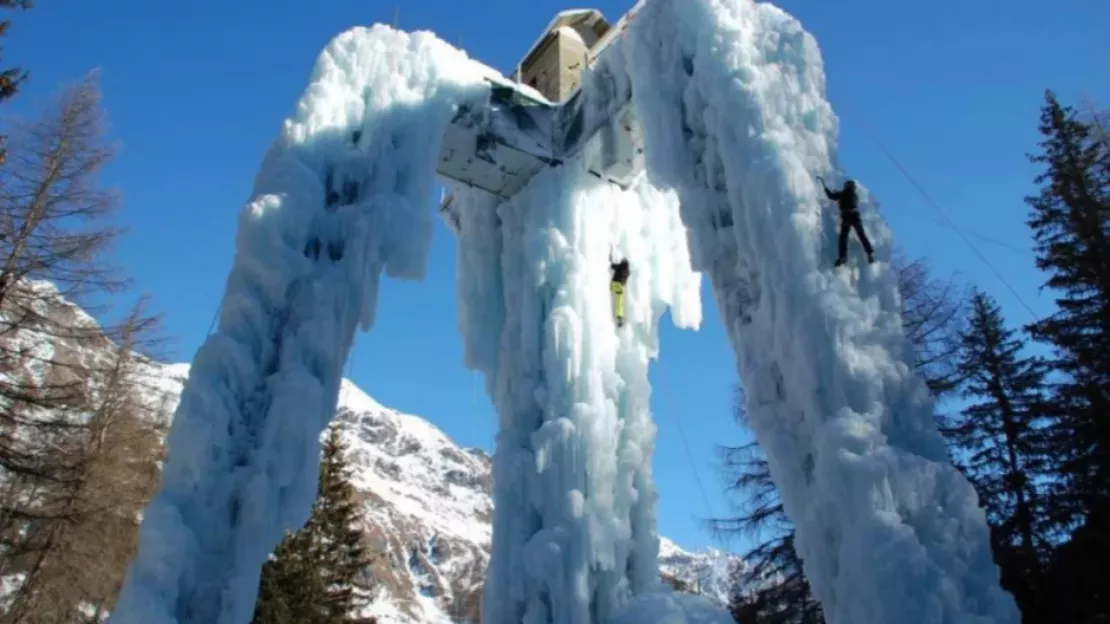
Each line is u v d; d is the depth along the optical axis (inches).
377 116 526.0
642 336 637.3
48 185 821.2
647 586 558.3
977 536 363.3
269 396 422.3
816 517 388.5
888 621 338.6
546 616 534.3
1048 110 824.9
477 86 593.3
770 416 429.4
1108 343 694.5
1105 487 650.2
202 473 386.3
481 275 672.4
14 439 807.7
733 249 476.1
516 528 566.3
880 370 399.5
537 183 643.5
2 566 916.0
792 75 484.1
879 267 431.5
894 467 366.9
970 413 775.7
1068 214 773.3
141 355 1054.4
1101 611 610.2
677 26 527.8
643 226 661.9
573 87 723.4
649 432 602.2
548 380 591.8
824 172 457.4
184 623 360.5
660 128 518.6
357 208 486.3
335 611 1218.0
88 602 940.0
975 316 819.4
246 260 444.8
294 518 409.4
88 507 903.7
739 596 882.8
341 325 459.2
